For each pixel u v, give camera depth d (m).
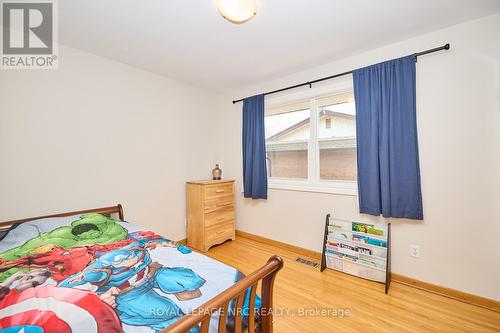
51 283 1.12
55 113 2.05
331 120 2.64
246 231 3.39
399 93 2.01
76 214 2.09
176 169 3.03
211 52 2.26
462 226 1.82
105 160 2.37
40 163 1.97
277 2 1.53
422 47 1.96
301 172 2.91
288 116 3.03
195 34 1.93
